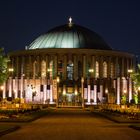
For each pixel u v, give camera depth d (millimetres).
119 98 147625
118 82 149000
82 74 150000
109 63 155000
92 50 152000
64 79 147250
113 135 34969
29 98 144875
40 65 152250
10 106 88688
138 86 103625
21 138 31953
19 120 52938
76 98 143250
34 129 41188
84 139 31484
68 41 161000
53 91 143375
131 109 83000
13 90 152125
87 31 169125
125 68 160500
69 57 150125
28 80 148375
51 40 163125
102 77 151750
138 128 41125
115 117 61500
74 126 45781
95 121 55344
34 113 74000
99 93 145750
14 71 160500
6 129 37719
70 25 170250
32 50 155000
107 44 173875
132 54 164750
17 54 160375
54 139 31391
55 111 94562
